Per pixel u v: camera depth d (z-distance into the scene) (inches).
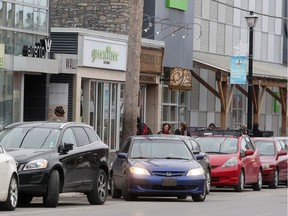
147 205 1926.7
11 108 2736.2
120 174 2133.4
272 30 4719.5
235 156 2608.3
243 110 4441.4
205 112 4092.0
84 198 2171.5
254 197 2342.5
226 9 4242.1
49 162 1755.7
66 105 2987.2
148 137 2199.8
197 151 2351.1
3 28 2669.8
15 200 1679.4
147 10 3494.1
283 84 4165.8
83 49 3004.4
